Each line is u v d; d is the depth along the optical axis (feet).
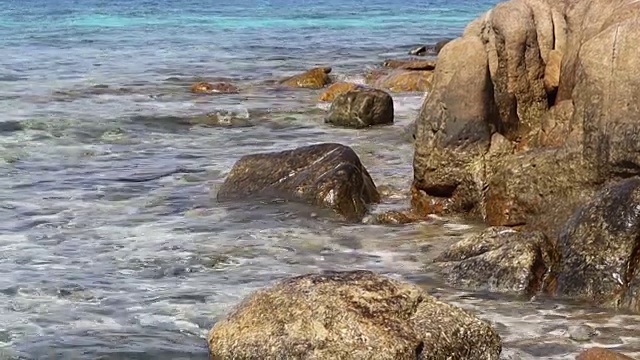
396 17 236.22
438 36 178.50
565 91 51.57
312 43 163.32
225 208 53.06
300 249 45.78
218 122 83.76
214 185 58.44
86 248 45.96
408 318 30.94
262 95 100.63
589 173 45.29
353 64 128.98
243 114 86.22
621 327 35.37
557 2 54.29
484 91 51.31
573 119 46.68
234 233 48.34
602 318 36.29
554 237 44.65
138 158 68.18
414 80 102.58
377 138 74.74
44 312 37.47
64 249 45.80
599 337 34.42
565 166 46.24
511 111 52.39
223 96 99.71
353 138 75.05
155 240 47.21
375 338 29.91
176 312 37.55
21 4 263.08
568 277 38.96
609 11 50.78
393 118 83.51
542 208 46.70
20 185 59.36
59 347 34.19
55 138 75.56
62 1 279.28
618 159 44.04
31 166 65.31
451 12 257.14
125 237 47.78
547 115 51.78
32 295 39.29
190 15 233.55
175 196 56.34
